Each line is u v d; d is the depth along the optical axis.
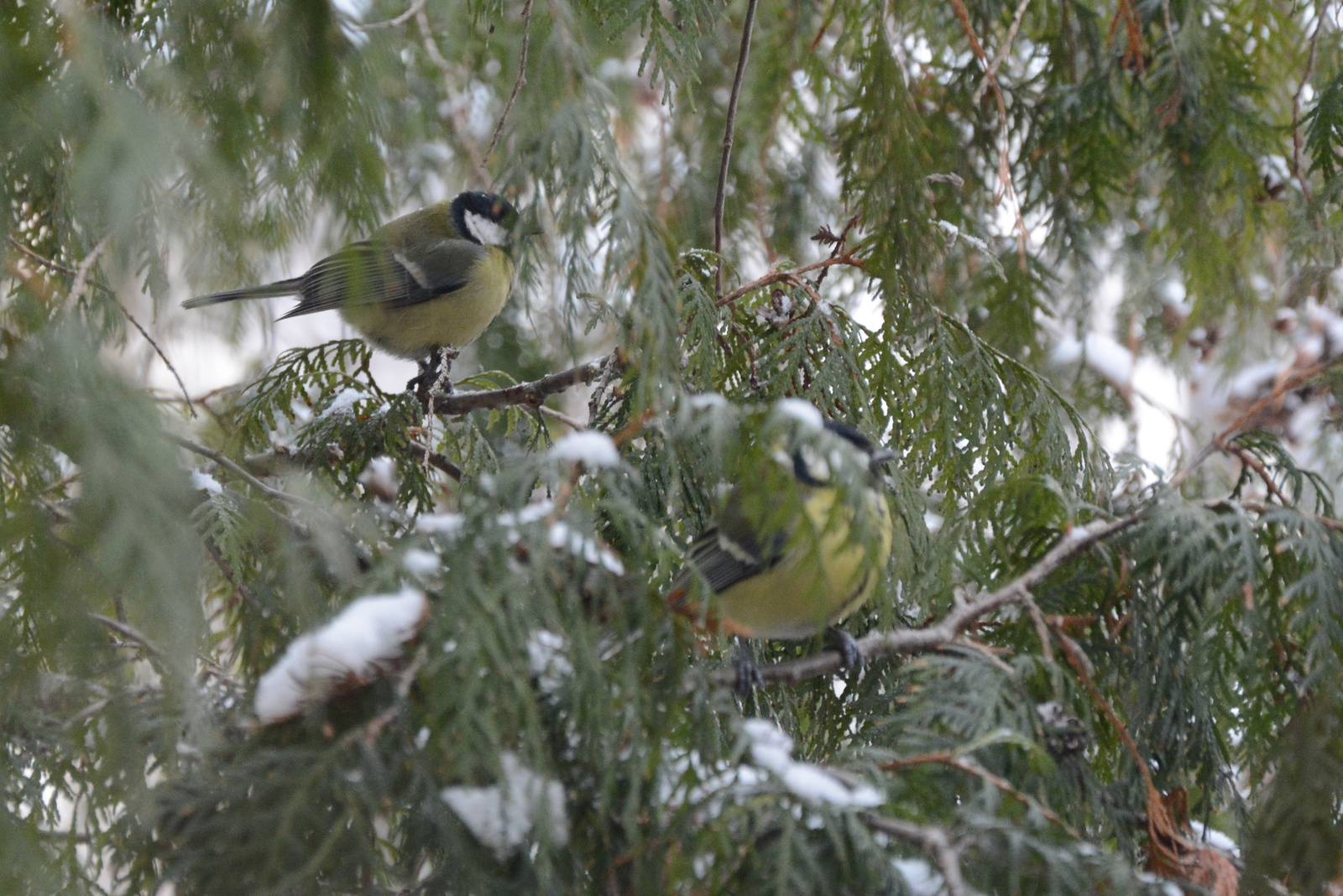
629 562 4.16
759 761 3.63
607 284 4.29
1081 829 4.38
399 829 3.83
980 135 7.67
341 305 8.30
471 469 6.23
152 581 2.35
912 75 7.81
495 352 9.87
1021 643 5.19
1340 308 8.64
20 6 2.29
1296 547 4.92
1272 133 6.96
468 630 3.30
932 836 3.33
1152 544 5.10
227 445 5.18
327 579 3.98
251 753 3.34
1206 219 7.19
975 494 5.80
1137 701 5.09
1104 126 7.29
